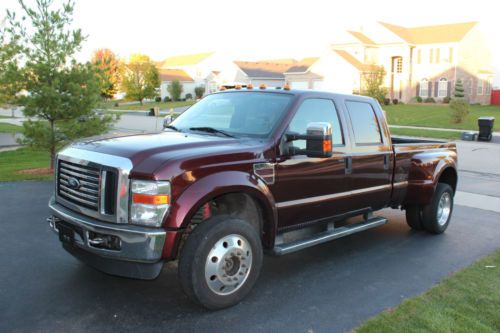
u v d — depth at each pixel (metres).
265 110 5.07
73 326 3.94
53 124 11.30
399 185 6.36
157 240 3.87
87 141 4.65
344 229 5.63
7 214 7.41
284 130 4.82
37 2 10.67
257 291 4.77
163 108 50.94
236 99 5.46
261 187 4.48
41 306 4.29
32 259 5.47
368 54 55.09
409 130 26.52
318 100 5.34
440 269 5.57
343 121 5.54
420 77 54.62
